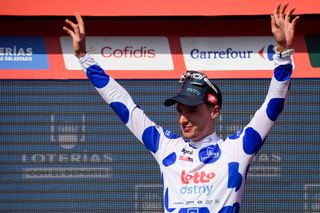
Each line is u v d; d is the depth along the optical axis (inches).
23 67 661.3
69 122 668.1
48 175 670.5
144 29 655.1
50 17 642.8
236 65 651.5
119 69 657.6
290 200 660.1
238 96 657.6
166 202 438.0
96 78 454.6
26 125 670.5
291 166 660.1
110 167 666.8
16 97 669.3
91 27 656.4
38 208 669.3
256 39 649.0
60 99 668.7
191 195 429.1
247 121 657.6
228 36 650.2
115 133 667.4
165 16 633.6
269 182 660.1
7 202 670.5
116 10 634.2
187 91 437.4
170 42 655.1
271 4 624.1
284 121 658.8
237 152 431.8
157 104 662.5
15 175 671.1
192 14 630.5
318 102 656.4
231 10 627.2
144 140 451.5
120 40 657.0
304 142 659.4
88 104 668.1
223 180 429.1
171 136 451.2
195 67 652.7
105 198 666.8
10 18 647.1
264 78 649.6
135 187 666.2
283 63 417.1
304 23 641.0
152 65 656.4
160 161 445.1
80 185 668.1
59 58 660.1
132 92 662.5
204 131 439.8
